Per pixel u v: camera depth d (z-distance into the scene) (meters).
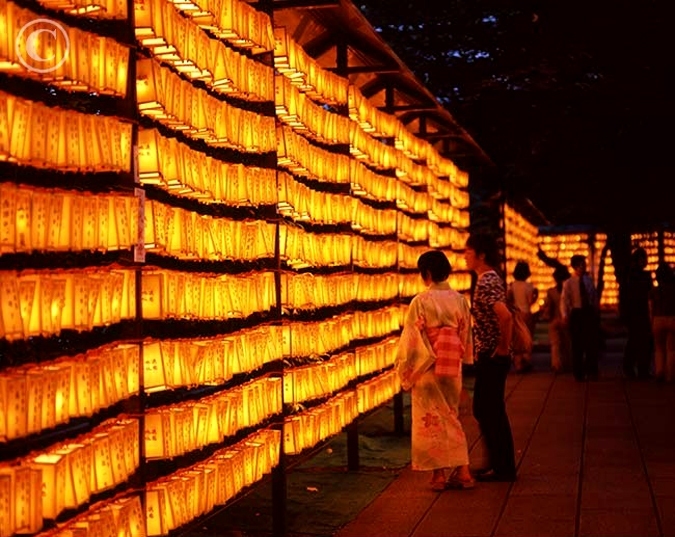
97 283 4.98
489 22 24.33
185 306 6.00
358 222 10.77
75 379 4.76
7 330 4.24
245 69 7.11
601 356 25.23
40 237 4.50
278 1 8.34
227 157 7.93
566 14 22.31
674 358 18.48
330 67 11.23
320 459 11.27
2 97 4.22
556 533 7.78
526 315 20.50
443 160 16.50
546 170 29.80
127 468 5.29
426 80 25.11
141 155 5.58
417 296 9.49
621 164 28.94
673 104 23.59
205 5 6.45
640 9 21.61
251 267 7.95
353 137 10.69
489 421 9.85
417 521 8.30
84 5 4.95
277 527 7.88
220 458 6.62
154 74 5.54
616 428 13.06
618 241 30.48
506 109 26.12
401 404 13.18
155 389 5.67
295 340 8.35
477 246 10.03
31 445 4.78
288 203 8.13
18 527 4.30
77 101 5.72
